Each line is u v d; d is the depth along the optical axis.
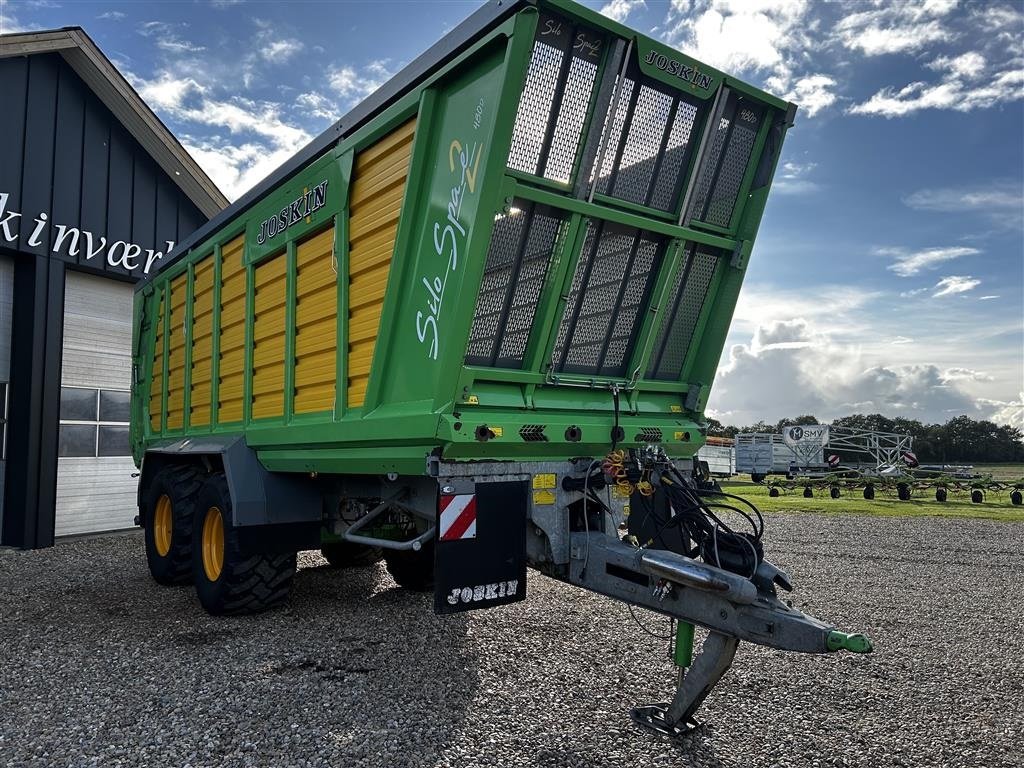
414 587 5.91
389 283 3.74
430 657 4.25
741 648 4.61
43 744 3.06
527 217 3.49
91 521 10.13
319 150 4.60
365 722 3.29
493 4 3.21
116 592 6.20
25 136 9.02
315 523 5.30
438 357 3.39
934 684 4.00
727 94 3.92
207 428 6.14
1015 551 9.42
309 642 4.54
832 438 35.34
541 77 3.34
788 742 3.19
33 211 9.09
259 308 5.30
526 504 3.51
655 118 3.75
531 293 3.63
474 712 3.42
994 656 4.57
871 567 8.10
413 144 3.64
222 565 5.18
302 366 4.69
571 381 3.84
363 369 4.02
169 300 7.15
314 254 4.59
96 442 10.23
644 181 3.82
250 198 5.43
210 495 5.38
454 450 3.28
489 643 4.54
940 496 18.62
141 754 2.97
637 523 3.66
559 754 2.99
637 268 3.98
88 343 10.16
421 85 3.66
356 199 4.19
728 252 4.29
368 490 4.64
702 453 31.16
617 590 3.35
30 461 8.93
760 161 4.23
